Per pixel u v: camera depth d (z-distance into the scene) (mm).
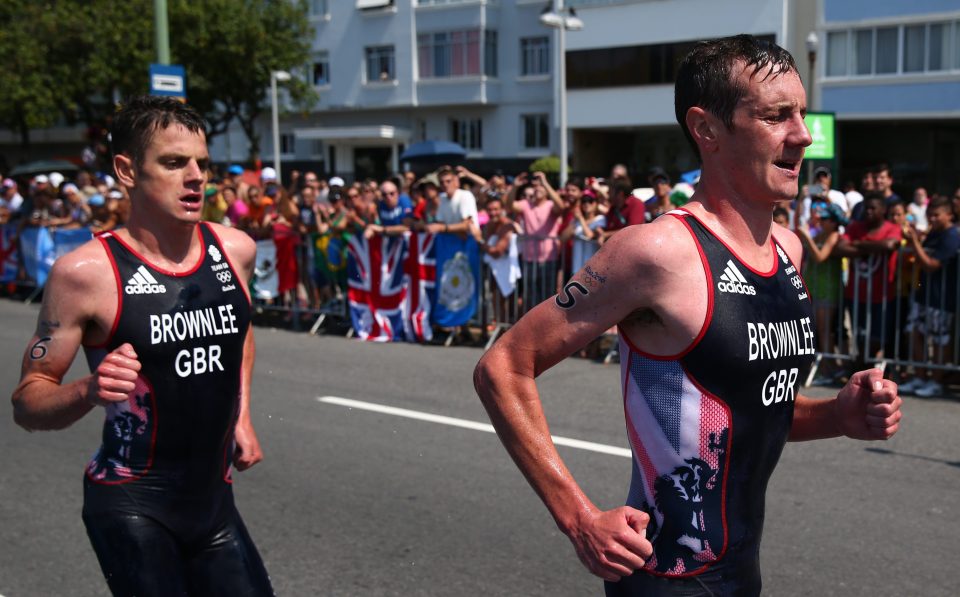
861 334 7062
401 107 33312
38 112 25203
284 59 27953
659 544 1722
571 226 8375
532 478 1684
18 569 3961
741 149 1629
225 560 2439
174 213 2307
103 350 2312
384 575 3801
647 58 27469
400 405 6707
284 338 9680
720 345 1623
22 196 16875
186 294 2369
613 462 5230
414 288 9242
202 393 2387
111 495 2312
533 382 1735
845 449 5465
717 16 26000
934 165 26125
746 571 1752
